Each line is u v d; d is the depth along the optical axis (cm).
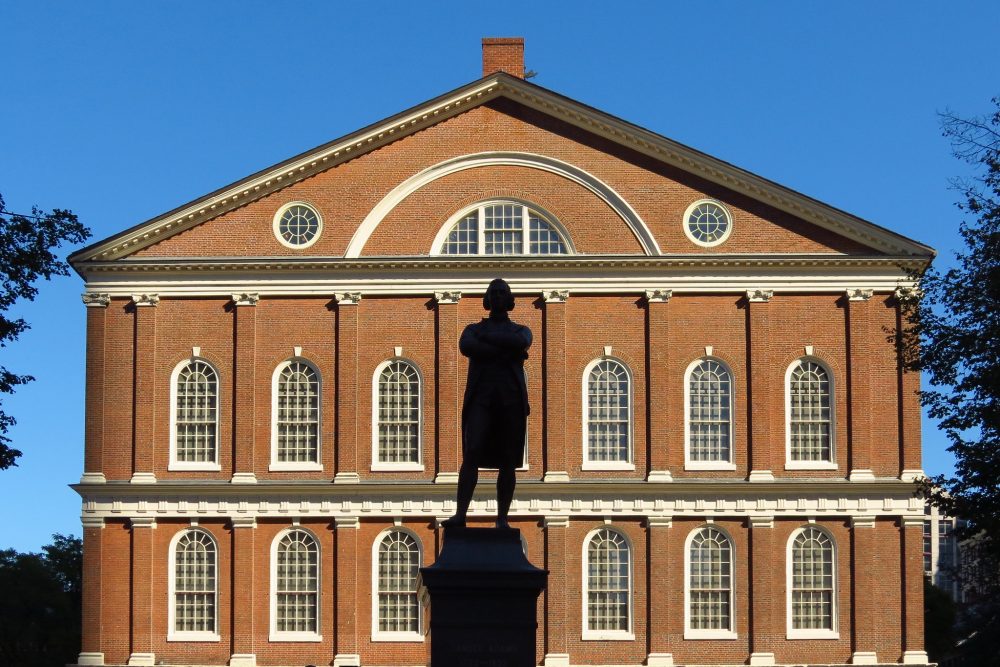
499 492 2925
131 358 7650
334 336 7650
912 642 7362
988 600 8431
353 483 7481
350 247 7700
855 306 7600
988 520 5194
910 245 7594
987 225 5322
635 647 7356
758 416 7531
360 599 7431
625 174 7744
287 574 7488
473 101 7800
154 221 7669
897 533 7456
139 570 7462
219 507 7506
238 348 7631
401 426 7581
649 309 7619
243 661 7369
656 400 7544
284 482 7512
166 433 7594
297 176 7750
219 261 7656
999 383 5162
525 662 2739
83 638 7425
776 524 7456
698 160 7688
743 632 7369
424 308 7662
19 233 5222
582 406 7575
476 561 2808
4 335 5200
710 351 7594
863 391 7556
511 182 7769
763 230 7688
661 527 7431
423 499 7488
